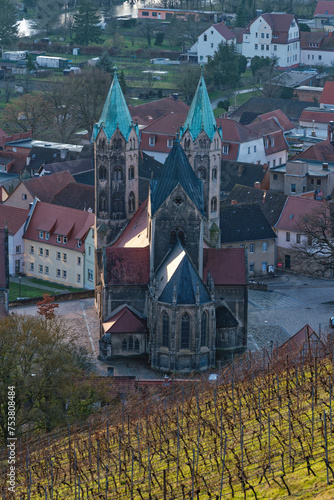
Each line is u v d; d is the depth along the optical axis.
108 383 187.00
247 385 159.75
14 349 175.25
